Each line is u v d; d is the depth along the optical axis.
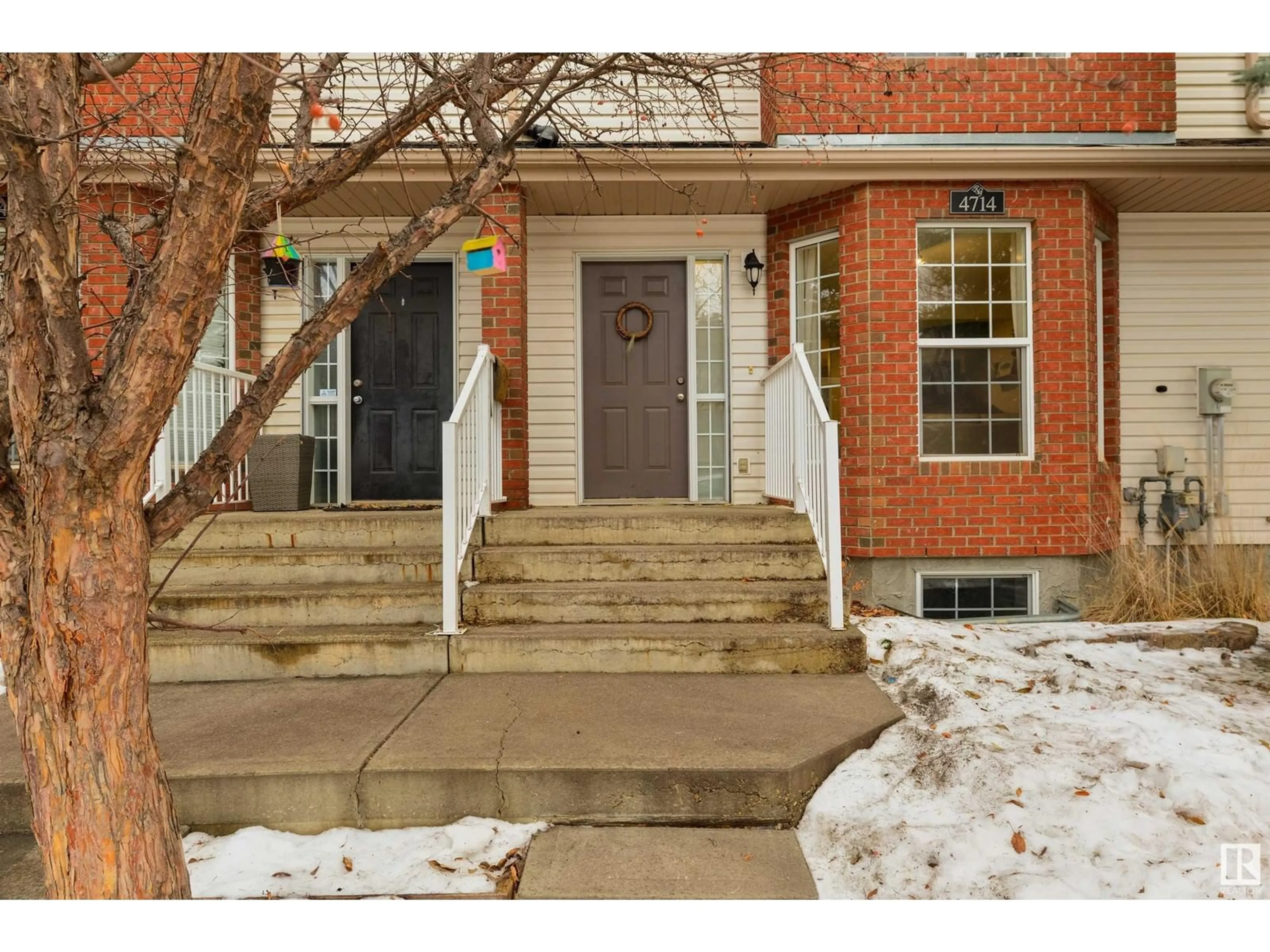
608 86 3.42
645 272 6.30
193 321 1.57
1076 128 5.34
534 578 4.36
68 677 1.57
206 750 2.79
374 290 1.97
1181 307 6.12
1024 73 5.35
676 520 4.65
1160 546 6.04
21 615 1.62
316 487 6.18
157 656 3.72
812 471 4.54
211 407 5.38
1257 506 6.09
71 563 1.55
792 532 4.64
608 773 2.62
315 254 6.10
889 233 5.41
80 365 1.54
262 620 4.03
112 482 1.57
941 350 5.54
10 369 1.54
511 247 5.49
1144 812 2.52
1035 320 5.46
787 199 5.82
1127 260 6.12
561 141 4.95
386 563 4.43
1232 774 2.70
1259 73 5.59
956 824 2.51
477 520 4.61
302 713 3.21
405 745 2.82
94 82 2.00
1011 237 5.55
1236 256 6.12
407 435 6.23
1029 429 5.47
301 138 2.55
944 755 2.88
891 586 5.43
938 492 5.36
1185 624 4.70
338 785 2.60
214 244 1.56
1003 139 5.33
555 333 6.16
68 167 1.56
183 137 1.58
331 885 2.28
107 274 5.13
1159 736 3.01
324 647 3.77
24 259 1.51
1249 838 2.38
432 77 2.84
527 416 5.84
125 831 1.62
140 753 1.67
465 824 2.57
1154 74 5.34
